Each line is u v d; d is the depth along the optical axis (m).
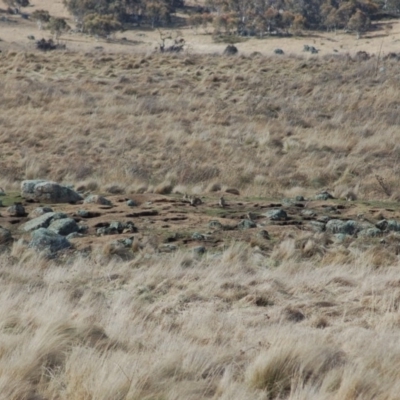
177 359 23.12
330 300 36.91
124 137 95.81
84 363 21.27
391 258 48.81
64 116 105.69
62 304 30.69
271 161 87.81
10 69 143.25
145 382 20.69
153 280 39.09
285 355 23.22
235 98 125.19
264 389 21.89
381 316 33.47
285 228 55.91
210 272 40.56
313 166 86.44
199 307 33.84
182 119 108.50
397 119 109.06
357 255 48.22
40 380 20.94
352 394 21.12
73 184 75.81
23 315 27.64
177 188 74.81
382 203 70.81
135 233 52.78
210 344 26.44
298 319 33.38
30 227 53.28
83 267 41.53
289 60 162.62
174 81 137.12
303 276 41.38
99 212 59.28
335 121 108.69
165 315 31.73
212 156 89.56
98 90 127.56
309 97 127.25
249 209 64.19
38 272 40.56
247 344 26.94
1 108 108.88
